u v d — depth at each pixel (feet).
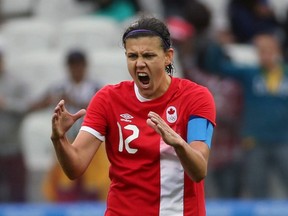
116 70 107.96
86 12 126.41
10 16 130.00
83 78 94.17
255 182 95.86
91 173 94.22
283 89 95.50
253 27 118.62
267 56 95.71
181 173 48.73
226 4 124.16
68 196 95.76
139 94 49.34
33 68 111.34
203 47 96.99
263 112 95.71
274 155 95.71
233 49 115.75
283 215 84.99
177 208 49.01
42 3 128.98
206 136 48.60
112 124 49.49
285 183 95.61
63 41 117.91
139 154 48.88
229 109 95.91
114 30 117.91
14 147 98.17
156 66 47.73
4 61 102.58
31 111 97.76
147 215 49.06
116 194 49.60
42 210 84.99
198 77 96.17
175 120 49.06
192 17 98.48
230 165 96.17
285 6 130.31
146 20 47.85
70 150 48.37
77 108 93.45
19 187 98.73
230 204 86.38
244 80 96.17
